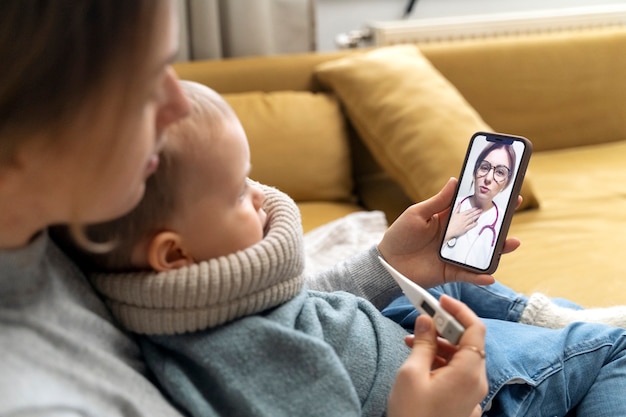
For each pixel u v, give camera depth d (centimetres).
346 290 86
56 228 62
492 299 100
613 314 98
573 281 128
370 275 86
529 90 205
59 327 56
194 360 62
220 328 63
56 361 54
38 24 46
